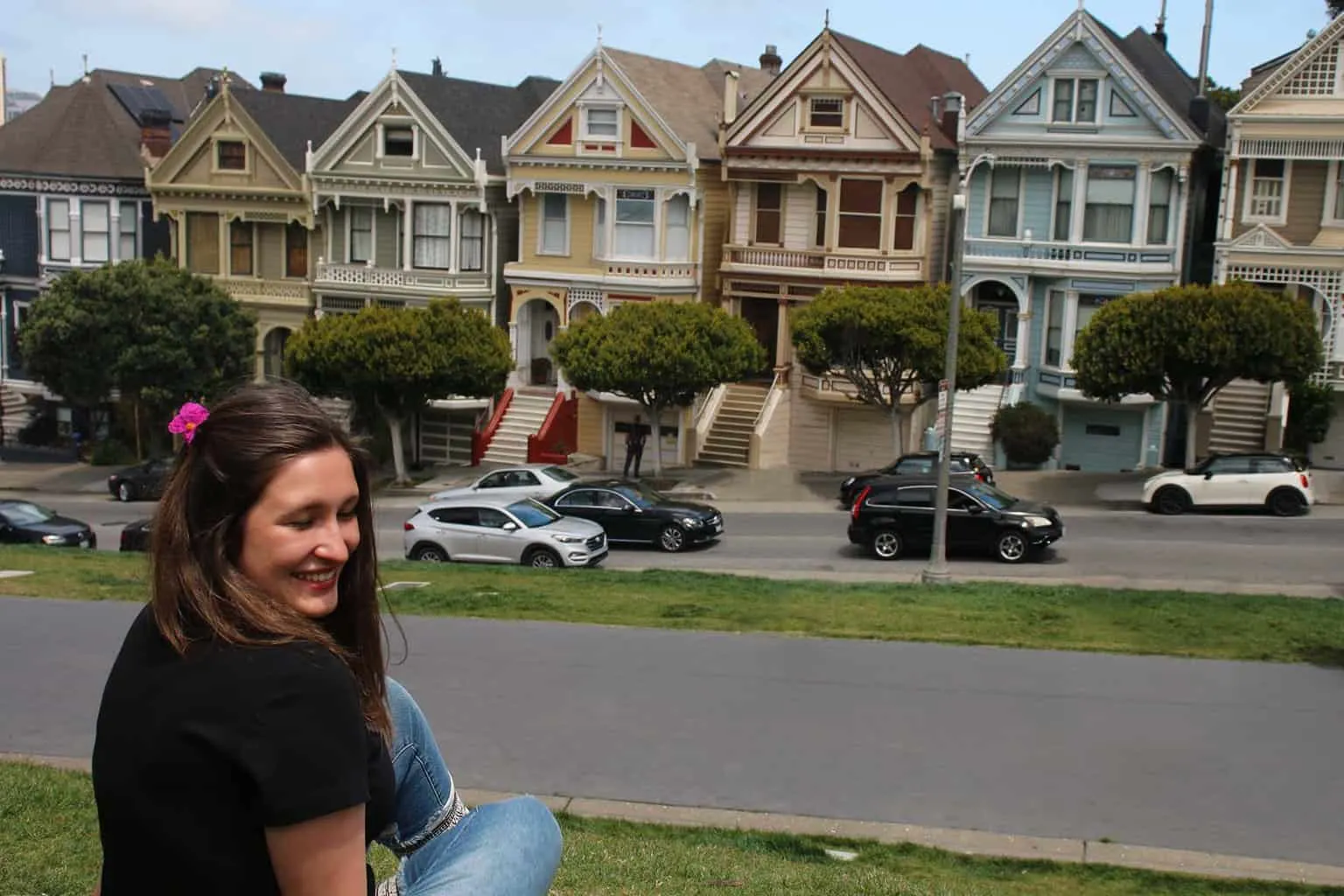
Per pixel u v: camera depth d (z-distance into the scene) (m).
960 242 26.70
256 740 2.64
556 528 29.61
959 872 10.25
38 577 22.55
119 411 51.41
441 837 3.44
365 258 50.78
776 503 39.56
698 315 41.25
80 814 10.20
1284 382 38.19
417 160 49.00
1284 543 30.53
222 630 2.76
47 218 54.09
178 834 2.65
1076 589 22.84
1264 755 12.85
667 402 42.50
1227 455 34.84
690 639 17.05
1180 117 40.72
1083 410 43.41
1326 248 39.81
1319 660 16.27
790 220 45.91
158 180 52.12
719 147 46.06
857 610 19.67
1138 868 10.33
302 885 2.66
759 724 13.57
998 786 12.02
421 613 18.84
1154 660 16.16
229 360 48.59
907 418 44.56
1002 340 45.41
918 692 14.71
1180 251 41.62
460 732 13.20
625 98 46.31
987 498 30.14
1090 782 12.12
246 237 52.09
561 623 17.98
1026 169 43.03
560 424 47.84
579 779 12.05
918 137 43.06
